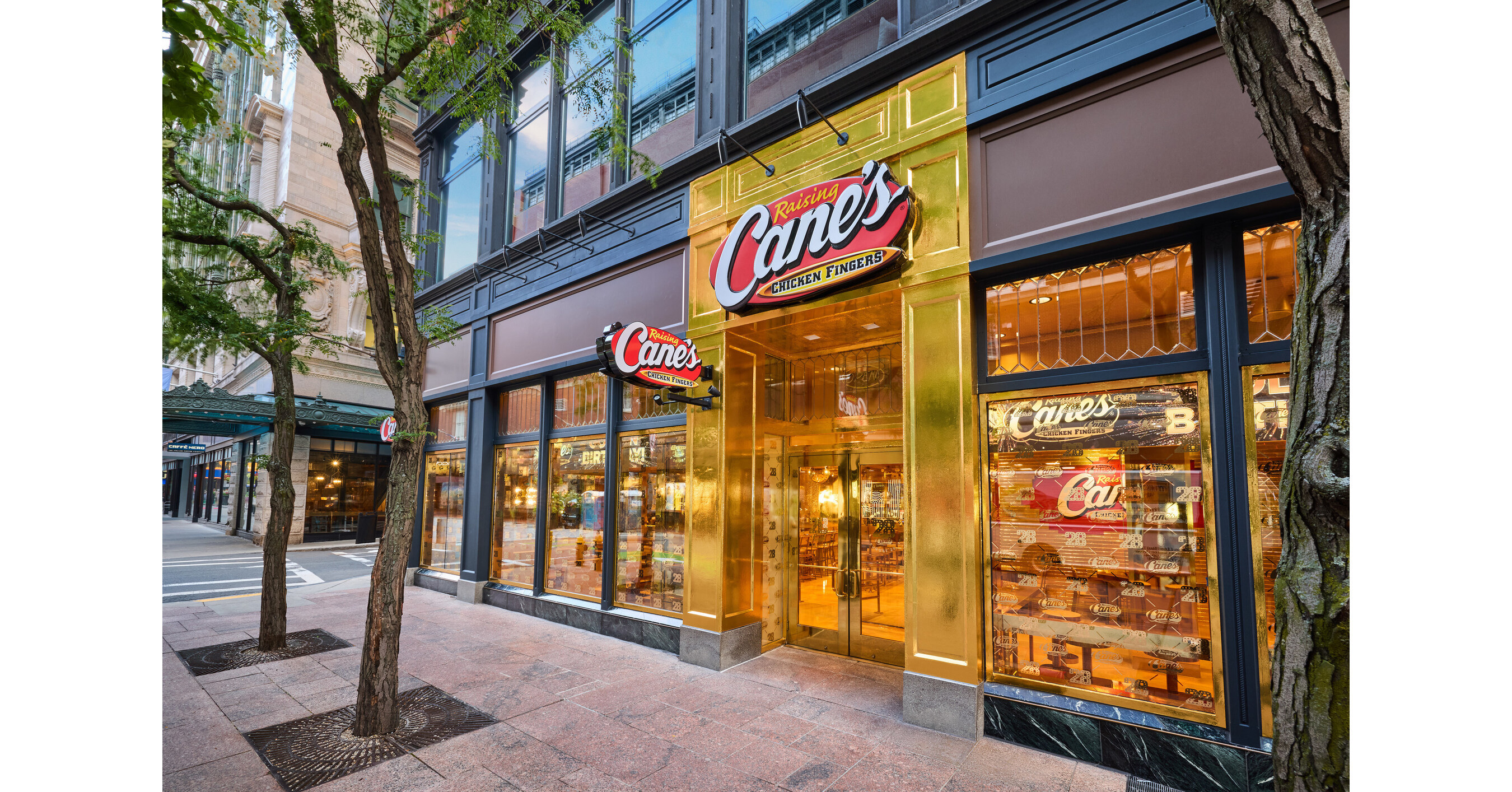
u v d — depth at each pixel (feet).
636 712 16.29
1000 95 15.69
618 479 25.44
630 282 25.04
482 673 19.49
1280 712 6.11
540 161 31.50
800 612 23.18
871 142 18.10
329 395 70.28
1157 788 12.32
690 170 23.09
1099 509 14.14
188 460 106.32
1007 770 13.07
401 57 16.15
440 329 20.45
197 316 24.49
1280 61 6.04
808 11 21.45
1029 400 15.25
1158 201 13.24
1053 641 14.47
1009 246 15.26
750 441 22.11
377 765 13.35
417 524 36.73
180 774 12.91
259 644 22.40
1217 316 12.75
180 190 24.54
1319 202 6.33
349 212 76.02
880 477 21.53
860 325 20.47
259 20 15.74
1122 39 13.98
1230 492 12.43
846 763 13.42
